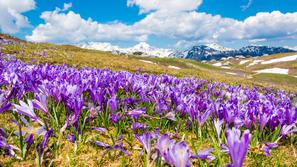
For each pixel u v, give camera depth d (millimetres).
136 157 3504
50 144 3588
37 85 4527
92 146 3719
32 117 3250
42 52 25578
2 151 3234
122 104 5043
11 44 30938
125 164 3281
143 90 5785
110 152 3523
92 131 4227
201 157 2652
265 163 3564
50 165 3004
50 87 4062
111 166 3277
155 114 4863
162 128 4598
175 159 1975
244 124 4352
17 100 4438
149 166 2572
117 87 5504
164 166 2658
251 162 3627
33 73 5875
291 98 11141
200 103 4605
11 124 4250
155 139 3160
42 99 3480
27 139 3061
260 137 4176
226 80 30234
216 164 3014
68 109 3758
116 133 4086
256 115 4305
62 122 4258
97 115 4348
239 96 7289
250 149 3766
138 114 4301
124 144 3902
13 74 4695
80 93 4242
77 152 3467
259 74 86938
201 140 4105
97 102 4426
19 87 4555
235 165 1921
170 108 4891
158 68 34125
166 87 6020
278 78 77625
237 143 1909
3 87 6098
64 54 29047
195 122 4551
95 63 25938
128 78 6199
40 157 2898
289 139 4617
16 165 3002
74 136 3664
